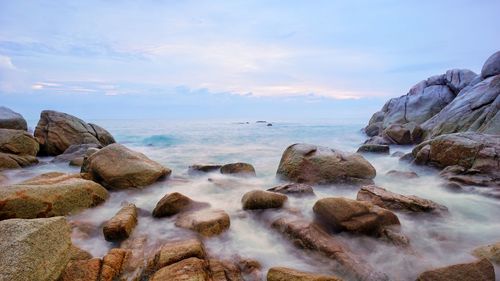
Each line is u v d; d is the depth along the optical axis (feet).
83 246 19.83
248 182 35.76
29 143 47.19
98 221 23.86
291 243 19.89
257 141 86.33
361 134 106.22
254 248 19.77
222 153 63.77
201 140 87.35
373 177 34.30
